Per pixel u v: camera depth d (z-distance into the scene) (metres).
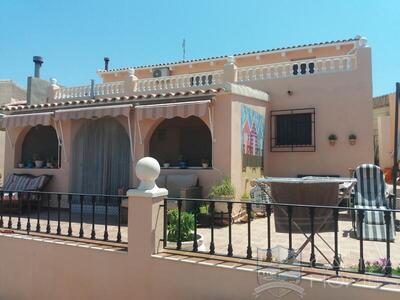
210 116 13.79
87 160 16.61
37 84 21.62
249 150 14.98
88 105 16.27
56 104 16.91
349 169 15.30
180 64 24.67
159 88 18.67
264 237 10.16
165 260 6.80
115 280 7.28
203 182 13.96
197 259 6.74
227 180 13.05
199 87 17.81
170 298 6.70
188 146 19.86
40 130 19.42
